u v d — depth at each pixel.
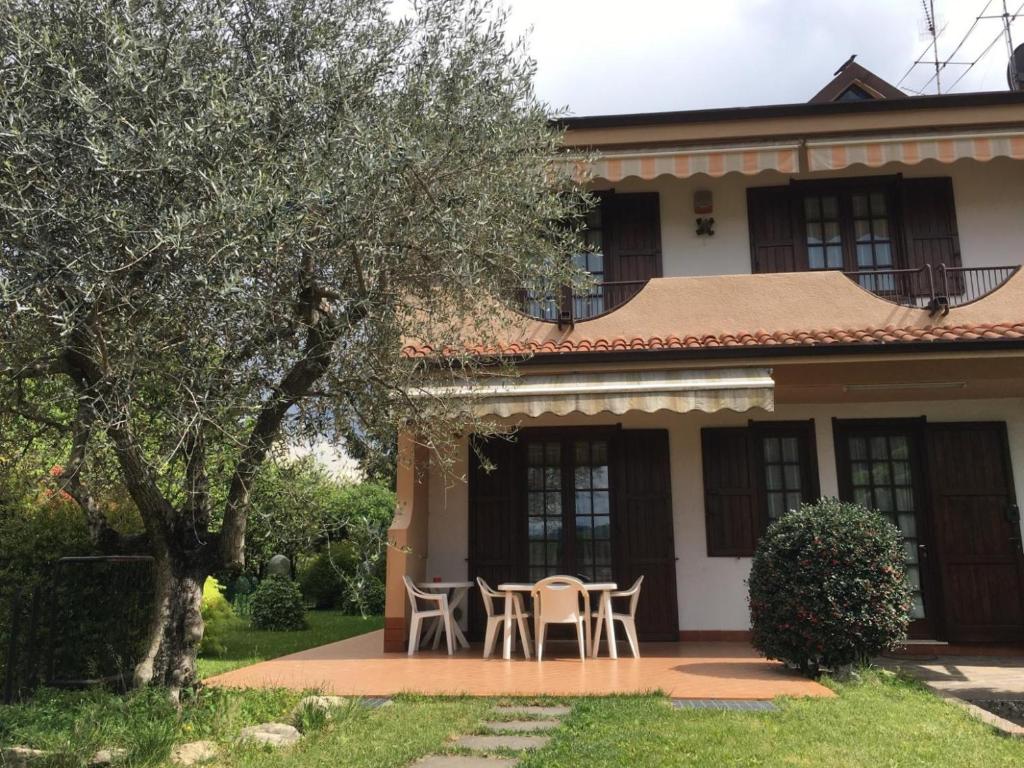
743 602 15.18
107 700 8.78
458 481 16.09
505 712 9.36
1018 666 13.20
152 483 8.77
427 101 9.64
